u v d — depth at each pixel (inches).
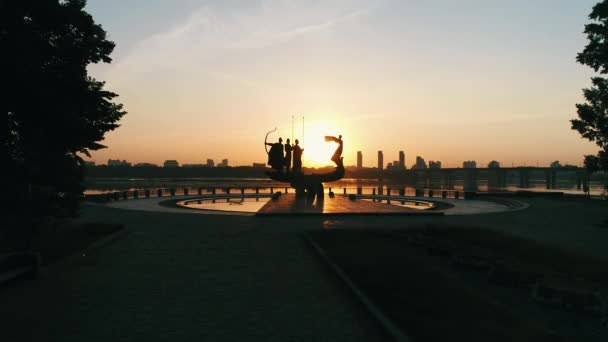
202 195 2182.6
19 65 423.5
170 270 507.5
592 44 995.9
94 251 624.7
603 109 1030.4
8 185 458.9
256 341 295.4
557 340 274.8
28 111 462.0
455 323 307.3
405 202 1950.1
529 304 363.6
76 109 518.6
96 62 562.6
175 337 301.9
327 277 475.2
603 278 406.0
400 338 281.0
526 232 846.5
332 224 968.3
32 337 300.0
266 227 908.6
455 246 531.5
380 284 416.8
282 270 509.4
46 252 570.3
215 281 457.4
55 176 532.4
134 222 985.5
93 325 324.5
